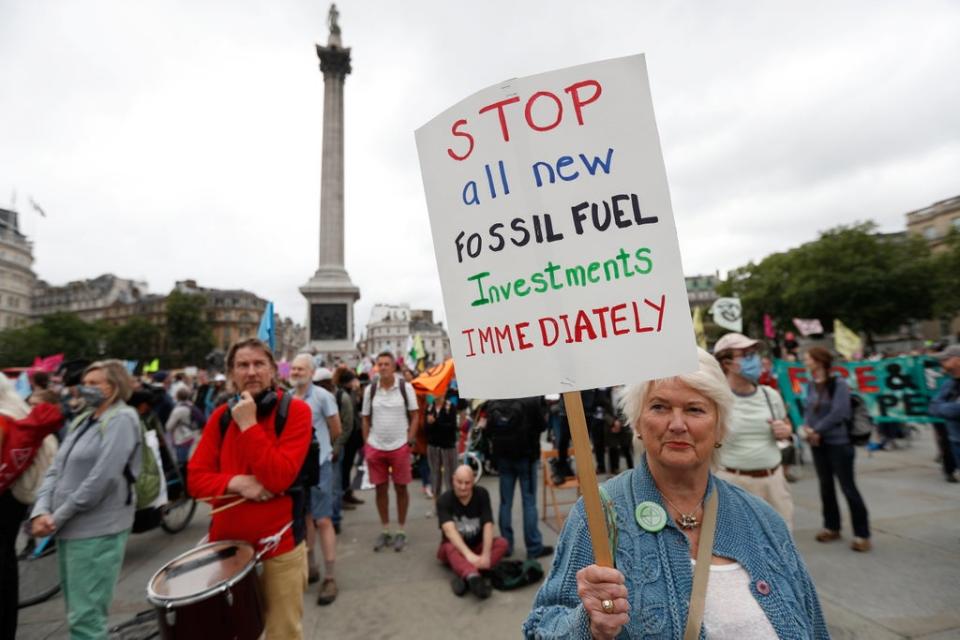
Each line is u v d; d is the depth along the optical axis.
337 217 31.56
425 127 1.66
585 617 1.18
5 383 3.20
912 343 44.44
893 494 6.16
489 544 4.27
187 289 86.94
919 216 48.53
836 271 33.44
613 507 1.40
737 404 3.49
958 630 3.15
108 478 2.77
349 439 6.84
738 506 1.43
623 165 1.39
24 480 3.18
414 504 6.91
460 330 1.58
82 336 68.00
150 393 5.88
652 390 1.47
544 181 1.46
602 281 1.39
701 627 1.21
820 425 4.55
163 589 2.07
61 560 2.81
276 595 2.52
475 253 1.55
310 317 28.80
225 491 2.44
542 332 1.44
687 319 1.31
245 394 2.53
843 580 3.88
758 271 41.16
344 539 5.48
